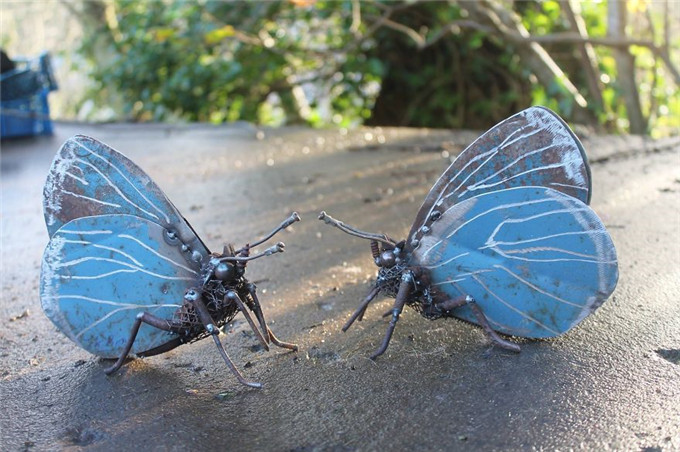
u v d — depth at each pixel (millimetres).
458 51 2422
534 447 631
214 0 2219
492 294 720
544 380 691
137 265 715
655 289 812
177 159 1549
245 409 685
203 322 700
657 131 2094
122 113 2590
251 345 765
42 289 726
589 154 1315
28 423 682
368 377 710
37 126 2064
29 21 3586
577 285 702
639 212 1007
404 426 657
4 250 1023
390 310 770
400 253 726
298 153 1544
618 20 1830
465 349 737
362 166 1376
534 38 1863
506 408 667
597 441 632
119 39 2688
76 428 675
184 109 2387
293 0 1987
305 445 646
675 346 724
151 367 741
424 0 2051
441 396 683
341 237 996
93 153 714
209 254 718
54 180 718
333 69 2367
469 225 713
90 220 716
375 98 2592
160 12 2369
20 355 772
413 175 1277
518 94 2359
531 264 707
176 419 677
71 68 2898
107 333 727
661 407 658
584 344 731
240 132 1882
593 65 1970
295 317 807
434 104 2502
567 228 694
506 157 702
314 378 714
